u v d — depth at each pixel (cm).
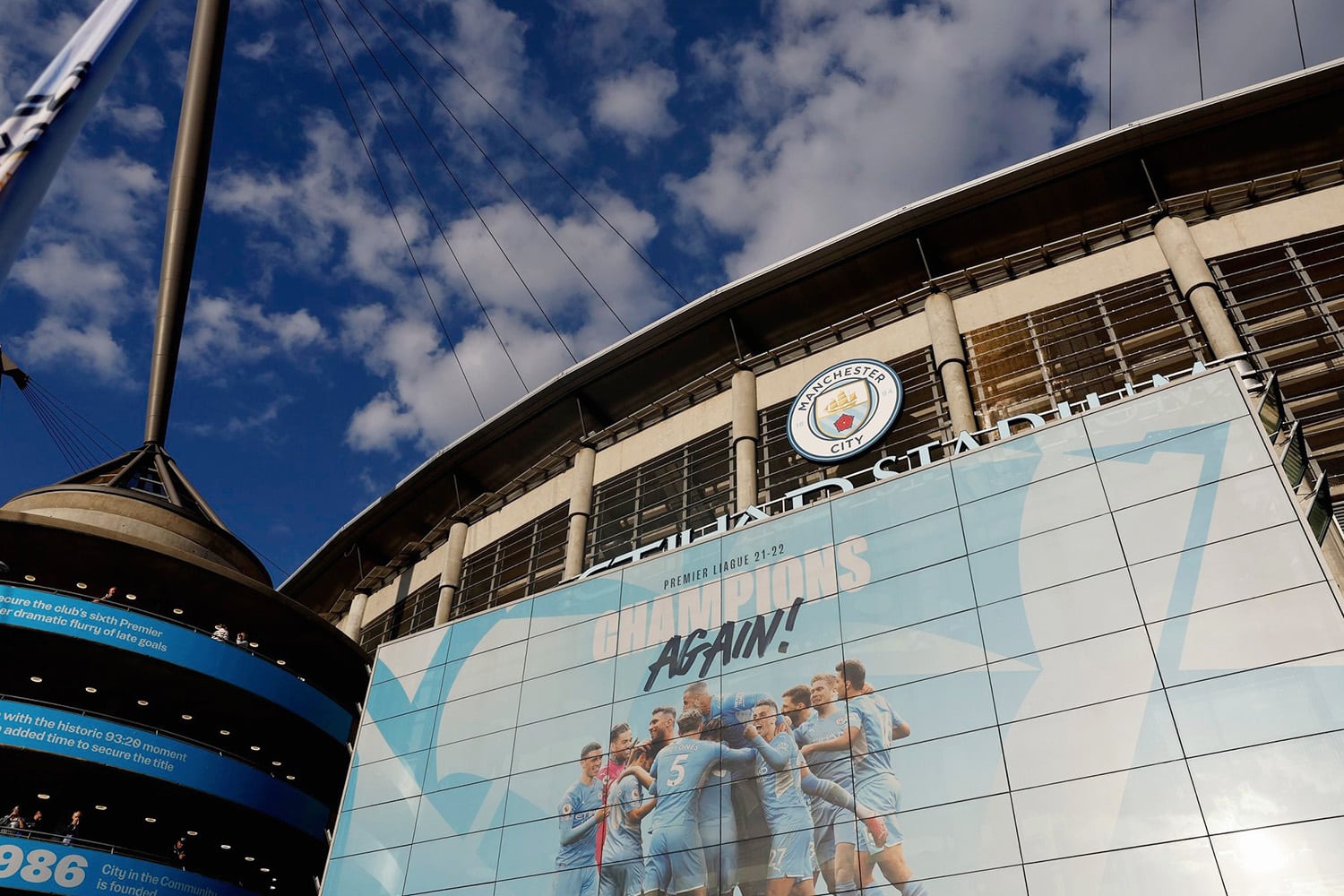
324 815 4869
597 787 3538
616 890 3238
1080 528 3092
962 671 3025
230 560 5453
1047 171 4756
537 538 5572
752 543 3803
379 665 4616
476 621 4447
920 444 4550
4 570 4238
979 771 2814
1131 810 2553
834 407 4575
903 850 2798
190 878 4216
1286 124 4531
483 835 3684
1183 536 2900
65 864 3909
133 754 4250
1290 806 2380
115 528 5084
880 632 3269
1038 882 2567
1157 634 2778
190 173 6259
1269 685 2556
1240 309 4253
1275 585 2688
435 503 6431
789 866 2959
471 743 4006
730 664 3534
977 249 5075
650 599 3941
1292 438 3216
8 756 4091
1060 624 2947
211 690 4716
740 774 3238
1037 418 3503
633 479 5300
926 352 4716
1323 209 4316
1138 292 4428
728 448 5025
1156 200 4581
